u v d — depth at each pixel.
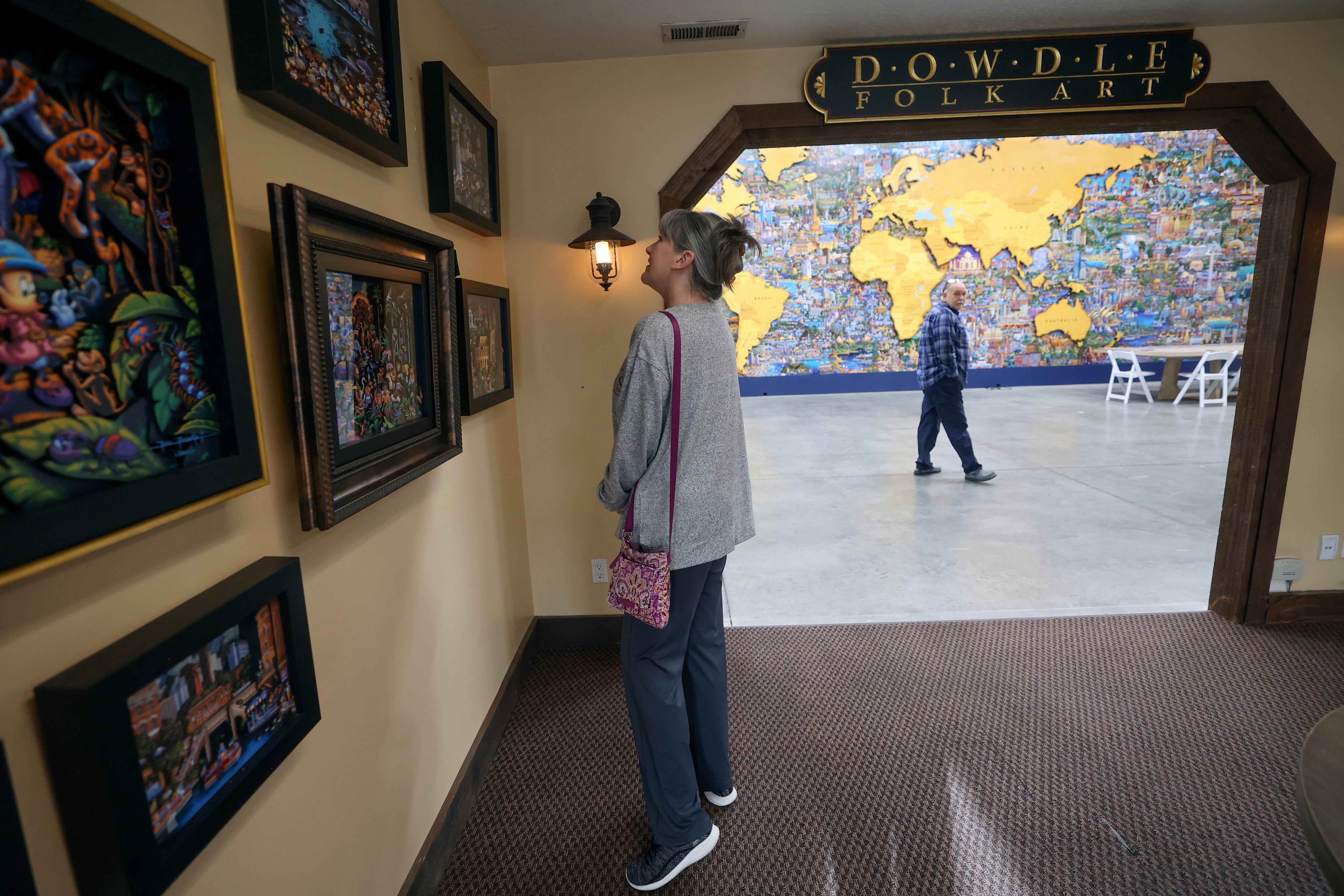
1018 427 7.03
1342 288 2.48
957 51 2.28
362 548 1.29
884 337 9.48
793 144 2.54
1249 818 1.73
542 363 2.57
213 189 0.78
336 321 1.14
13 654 0.59
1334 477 2.64
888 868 1.61
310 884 1.08
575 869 1.64
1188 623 2.79
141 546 0.73
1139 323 9.40
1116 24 2.24
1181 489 4.70
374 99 1.31
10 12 0.53
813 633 2.82
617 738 2.16
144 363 0.70
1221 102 2.31
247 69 0.92
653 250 1.48
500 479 2.32
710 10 2.03
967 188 8.97
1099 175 8.91
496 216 2.26
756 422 7.77
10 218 0.55
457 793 1.74
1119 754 2.00
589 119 2.42
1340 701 2.21
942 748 2.05
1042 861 1.62
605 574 2.72
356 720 1.26
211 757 0.82
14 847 0.54
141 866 0.67
